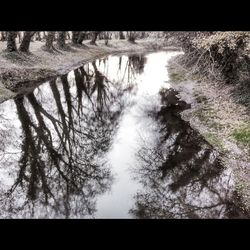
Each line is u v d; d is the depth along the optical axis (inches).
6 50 1534.2
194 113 1130.0
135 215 644.1
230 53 1149.7
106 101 1387.8
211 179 771.4
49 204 671.8
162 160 860.0
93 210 655.1
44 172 794.2
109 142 971.9
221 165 821.2
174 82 1588.3
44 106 1254.3
